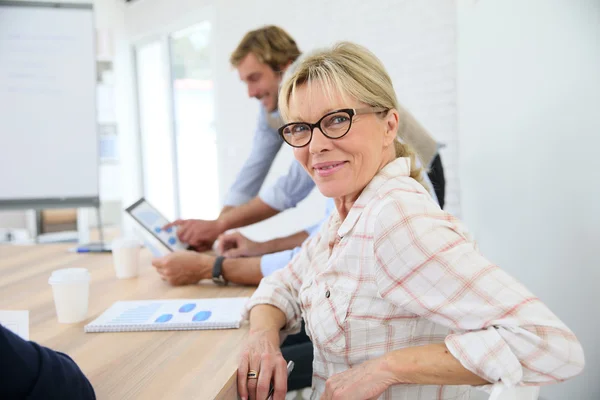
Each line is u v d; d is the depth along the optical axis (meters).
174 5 4.85
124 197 5.59
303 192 1.83
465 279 0.70
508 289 0.69
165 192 5.68
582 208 1.76
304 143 0.86
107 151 5.15
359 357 0.85
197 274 1.33
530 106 2.00
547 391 1.94
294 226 3.82
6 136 2.41
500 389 0.67
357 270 0.83
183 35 5.05
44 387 0.52
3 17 2.39
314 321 0.90
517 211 2.13
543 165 1.95
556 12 1.83
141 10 5.30
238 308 1.10
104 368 0.80
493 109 2.26
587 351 1.78
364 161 0.83
